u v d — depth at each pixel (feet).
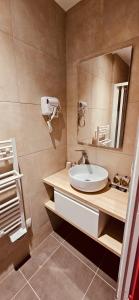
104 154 4.62
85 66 4.44
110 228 4.17
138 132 1.91
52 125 4.77
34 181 4.53
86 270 4.31
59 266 4.43
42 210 5.04
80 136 5.12
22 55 3.54
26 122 3.93
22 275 4.20
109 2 3.58
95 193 4.01
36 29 3.75
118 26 3.58
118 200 3.72
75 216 4.17
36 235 4.99
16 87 3.54
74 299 3.67
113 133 4.27
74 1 4.12
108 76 4.02
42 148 4.58
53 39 4.28
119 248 3.57
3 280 4.09
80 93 4.78
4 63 3.22
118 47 3.70
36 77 3.98
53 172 5.21
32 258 4.68
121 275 2.69
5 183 3.46
